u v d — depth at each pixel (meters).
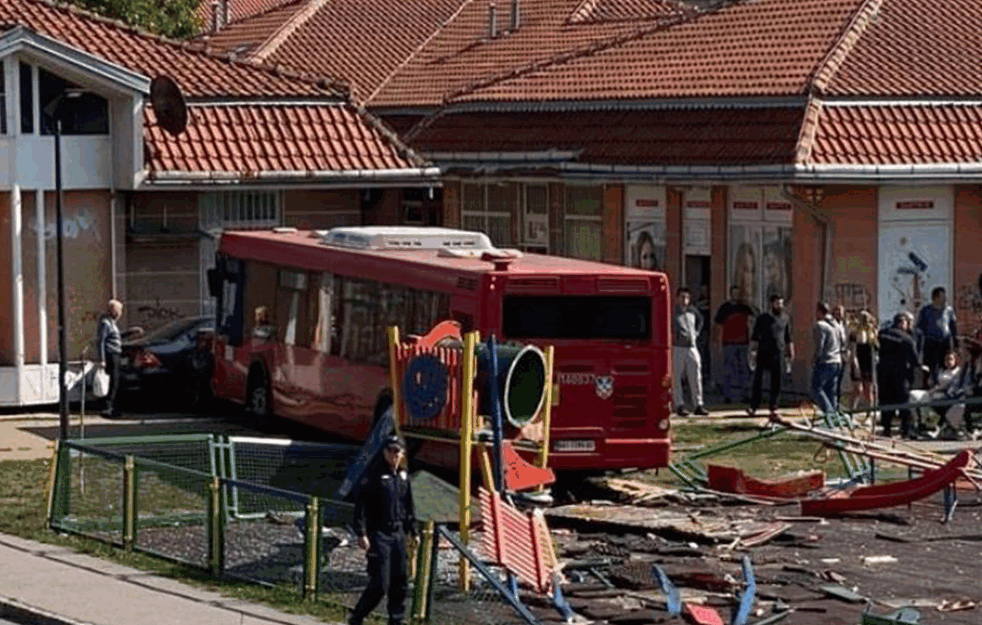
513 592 23.78
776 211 46.53
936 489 30.58
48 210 43.59
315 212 47.94
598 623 23.08
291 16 67.06
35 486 33.72
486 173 52.88
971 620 23.58
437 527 23.72
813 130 45.25
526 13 64.81
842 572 26.42
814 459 36.50
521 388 28.42
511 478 28.31
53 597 24.95
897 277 46.16
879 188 45.88
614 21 60.84
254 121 46.84
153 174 44.47
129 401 44.59
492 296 32.22
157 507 29.39
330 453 32.47
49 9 48.72
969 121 46.62
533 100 53.38
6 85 42.78
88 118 44.12
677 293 43.66
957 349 44.44
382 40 65.19
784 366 42.28
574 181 50.06
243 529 27.08
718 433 40.22
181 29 68.69
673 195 49.03
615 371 32.66
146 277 45.47
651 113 49.78
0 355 43.06
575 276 32.47
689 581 25.27
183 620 23.59
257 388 40.88
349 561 25.81
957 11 51.59
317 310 38.09
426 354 28.58
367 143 47.59
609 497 32.31
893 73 47.56
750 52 50.56
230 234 42.31
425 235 36.97
